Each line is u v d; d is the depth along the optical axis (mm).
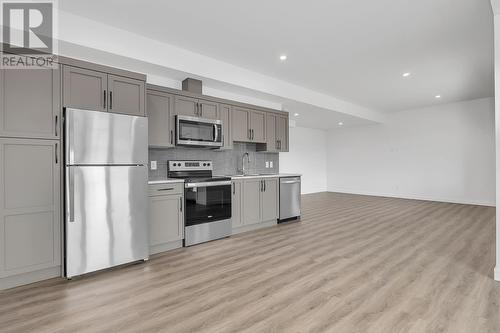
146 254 2953
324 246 3424
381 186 8289
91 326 1749
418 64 4195
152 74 3746
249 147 4992
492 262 2822
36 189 2367
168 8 2715
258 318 1835
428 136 7273
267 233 4102
